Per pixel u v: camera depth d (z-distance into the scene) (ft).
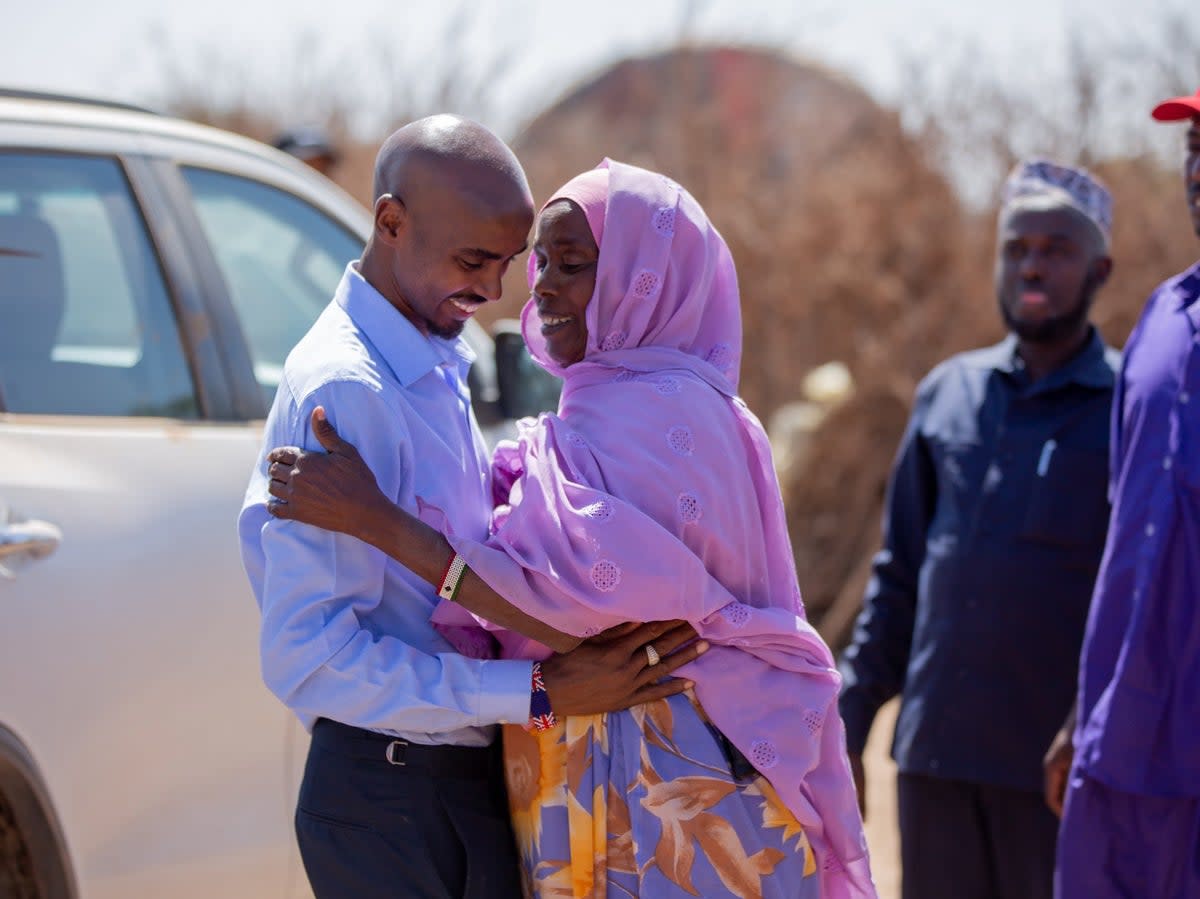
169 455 16.63
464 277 12.09
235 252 18.95
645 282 12.26
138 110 19.11
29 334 16.12
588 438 12.09
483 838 12.19
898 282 43.19
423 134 11.98
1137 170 41.81
